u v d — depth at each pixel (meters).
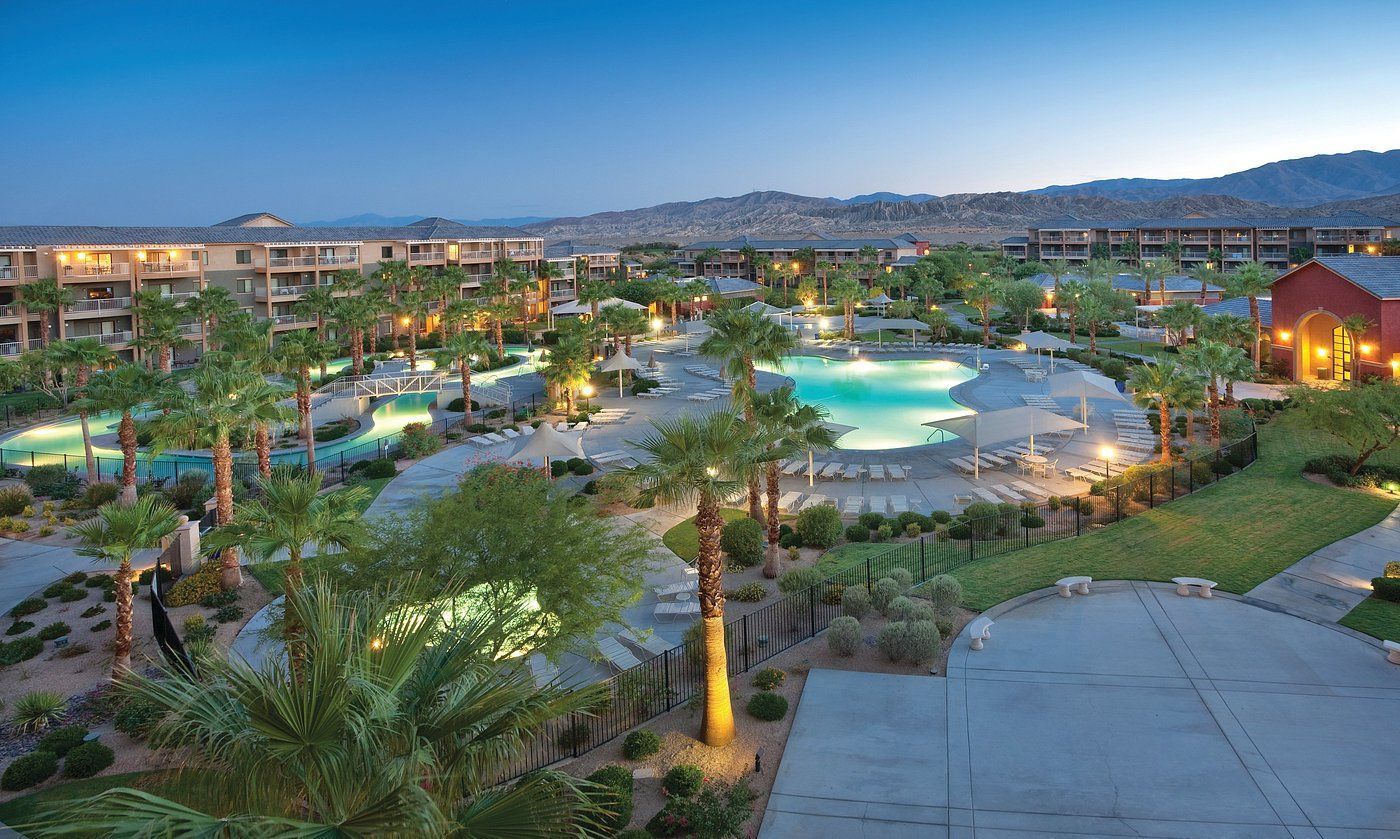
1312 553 27.17
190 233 82.88
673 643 22.78
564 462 41.47
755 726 18.33
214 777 8.61
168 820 7.11
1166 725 17.77
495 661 14.11
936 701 19.06
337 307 69.19
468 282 106.81
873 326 95.62
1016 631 22.48
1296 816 14.70
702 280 108.69
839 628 21.36
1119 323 102.12
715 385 65.38
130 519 20.06
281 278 88.38
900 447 46.41
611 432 49.50
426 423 53.66
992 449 43.06
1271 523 30.09
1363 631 21.69
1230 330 52.31
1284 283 61.81
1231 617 22.84
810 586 24.50
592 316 88.88
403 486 39.25
